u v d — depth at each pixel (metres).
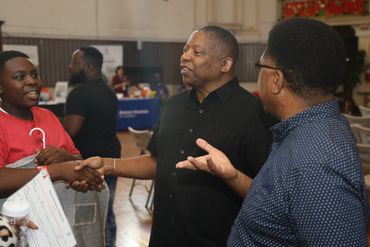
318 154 0.92
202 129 1.56
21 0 9.83
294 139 0.98
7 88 1.46
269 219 0.96
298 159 0.93
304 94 1.01
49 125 1.59
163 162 1.62
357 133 4.11
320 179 0.89
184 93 1.72
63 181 1.52
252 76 12.91
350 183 0.89
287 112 1.05
